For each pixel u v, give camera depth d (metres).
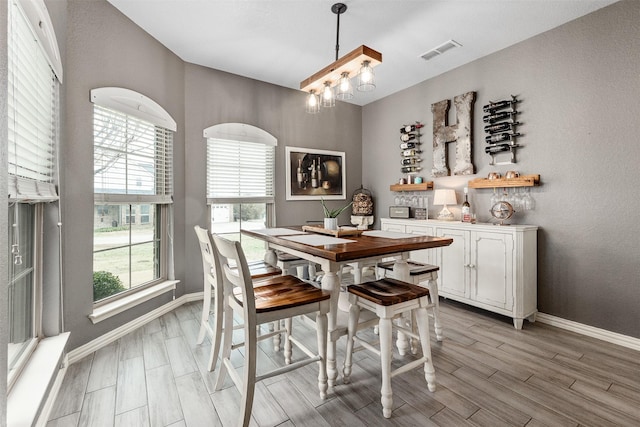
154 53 2.80
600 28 2.41
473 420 1.47
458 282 3.03
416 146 3.96
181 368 1.95
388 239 1.92
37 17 1.47
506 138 2.95
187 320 2.74
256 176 3.77
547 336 2.44
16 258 1.42
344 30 2.74
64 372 1.86
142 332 2.48
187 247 3.25
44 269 1.84
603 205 2.40
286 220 4.02
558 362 2.02
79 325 2.08
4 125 0.92
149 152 2.82
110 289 2.47
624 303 2.30
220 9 2.44
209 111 3.40
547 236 2.72
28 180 1.52
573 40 2.56
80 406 1.58
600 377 1.85
